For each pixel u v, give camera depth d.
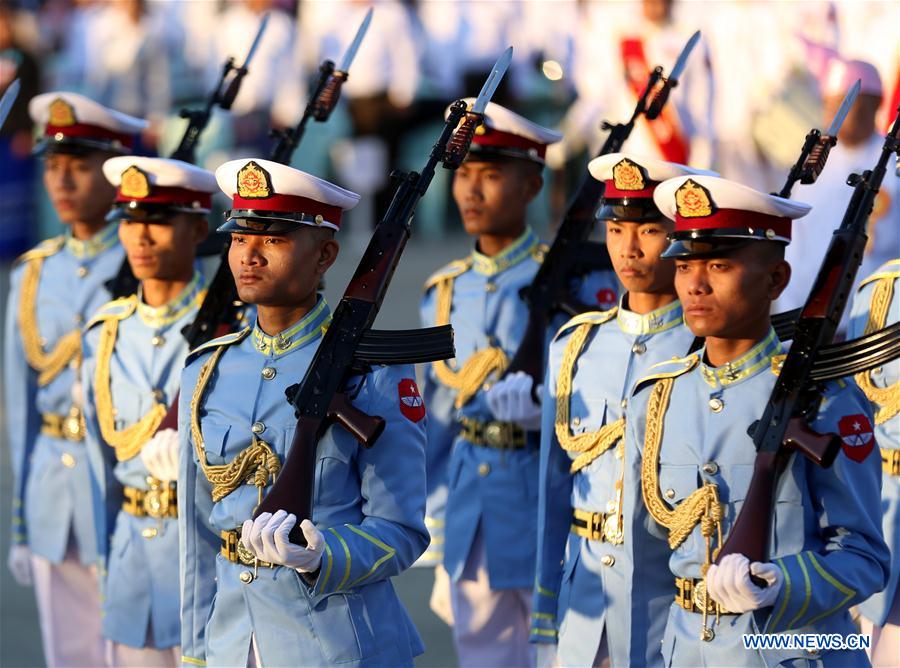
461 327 24.31
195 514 17.58
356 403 16.62
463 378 23.94
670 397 16.94
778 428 15.65
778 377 15.88
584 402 19.83
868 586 15.60
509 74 58.84
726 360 16.59
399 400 16.73
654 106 22.61
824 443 15.27
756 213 15.92
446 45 60.69
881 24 36.75
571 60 56.78
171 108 61.38
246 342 17.66
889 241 26.88
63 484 25.30
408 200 17.20
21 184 64.12
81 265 25.89
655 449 16.84
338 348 16.67
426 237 66.62
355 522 16.70
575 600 19.30
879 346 15.54
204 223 22.69
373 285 16.88
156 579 21.98
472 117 17.36
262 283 16.80
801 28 44.19
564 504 20.02
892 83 28.08
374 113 61.84
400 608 17.36
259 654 16.69
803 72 45.59
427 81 61.78
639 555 17.36
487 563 23.53
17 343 26.06
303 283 16.95
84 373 22.88
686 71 45.25
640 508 17.22
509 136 23.88
